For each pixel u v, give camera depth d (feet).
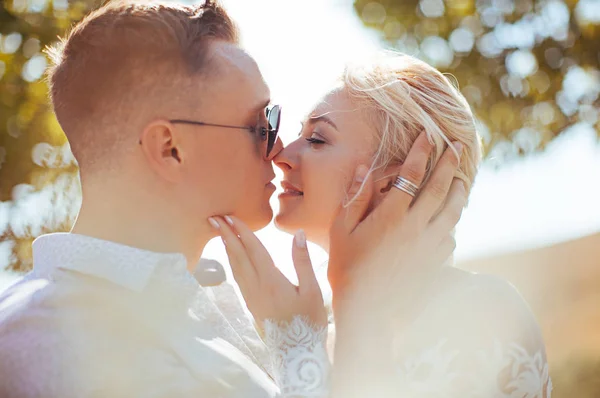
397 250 9.01
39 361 7.07
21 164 17.54
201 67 8.32
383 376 8.37
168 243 8.24
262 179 8.93
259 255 8.58
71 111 8.23
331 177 9.67
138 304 7.53
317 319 8.58
